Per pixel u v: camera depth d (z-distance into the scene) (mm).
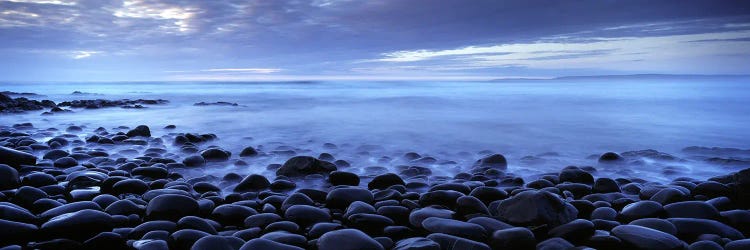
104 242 3332
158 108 20188
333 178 5762
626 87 50344
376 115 16594
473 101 25344
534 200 3758
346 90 44750
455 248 3182
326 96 31688
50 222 3447
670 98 26547
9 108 17766
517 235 3312
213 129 12414
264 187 5402
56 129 11867
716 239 3350
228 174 5930
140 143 9039
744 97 27312
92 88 53375
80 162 7012
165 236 3428
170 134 10469
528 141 10203
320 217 3961
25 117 15781
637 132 11688
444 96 31359
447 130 12180
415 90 43062
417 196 4734
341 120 14836
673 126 12953
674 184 5301
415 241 3193
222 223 3977
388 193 4824
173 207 3963
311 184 5840
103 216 3594
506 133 11531
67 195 4820
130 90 46000
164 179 5617
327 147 9023
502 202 3984
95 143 8961
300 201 4410
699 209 3900
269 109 19672
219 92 39250
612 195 4789
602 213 4113
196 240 3330
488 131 11914
